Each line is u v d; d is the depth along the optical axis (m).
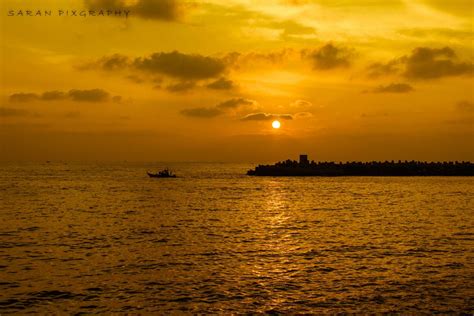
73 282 32.06
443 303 28.22
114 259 38.75
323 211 73.88
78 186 141.00
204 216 67.50
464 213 71.19
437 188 128.75
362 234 50.97
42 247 43.62
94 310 27.09
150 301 28.52
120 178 194.50
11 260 38.19
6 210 75.06
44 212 72.44
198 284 31.77
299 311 27.06
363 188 129.25
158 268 35.84
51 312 26.78
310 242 46.28
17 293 29.75
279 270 35.25
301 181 166.50
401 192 114.38
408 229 54.62
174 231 53.28
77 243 45.66
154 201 91.56
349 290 30.55
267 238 48.59
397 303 28.22
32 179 184.38
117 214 69.94
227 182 162.38
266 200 93.19
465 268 35.81
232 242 46.38
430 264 37.03
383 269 35.50
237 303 28.27
